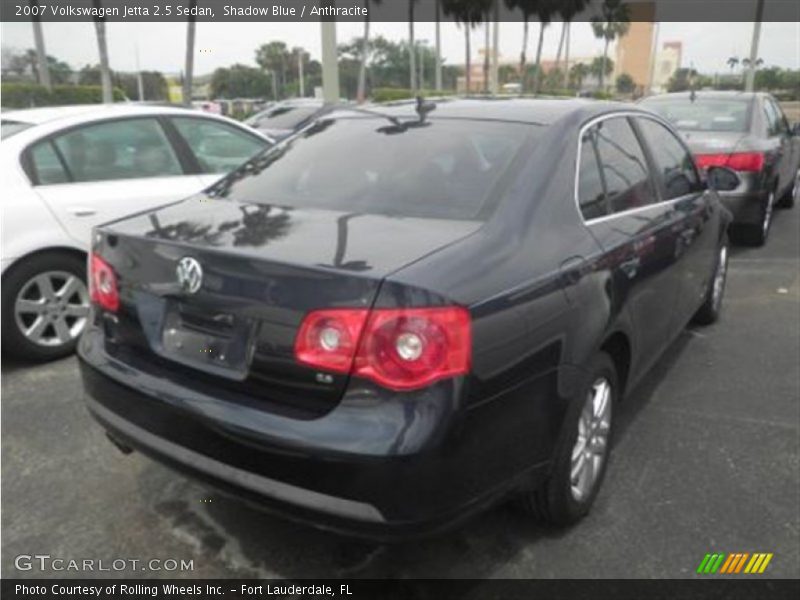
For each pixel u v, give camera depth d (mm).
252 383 2514
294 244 2623
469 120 3430
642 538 3082
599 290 3035
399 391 2307
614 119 3801
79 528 3135
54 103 23766
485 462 2492
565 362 2803
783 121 9906
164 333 2770
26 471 3553
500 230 2770
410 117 3590
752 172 7723
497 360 2471
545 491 2943
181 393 2637
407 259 2479
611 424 3375
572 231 3035
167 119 5715
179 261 2686
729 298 6438
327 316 2357
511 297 2549
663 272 3834
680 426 4055
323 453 2320
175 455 2672
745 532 3123
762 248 8320
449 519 2412
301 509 2408
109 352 2965
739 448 3816
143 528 3141
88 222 5020
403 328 2301
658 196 4062
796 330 5617
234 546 3029
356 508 2336
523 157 3098
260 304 2479
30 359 4875
